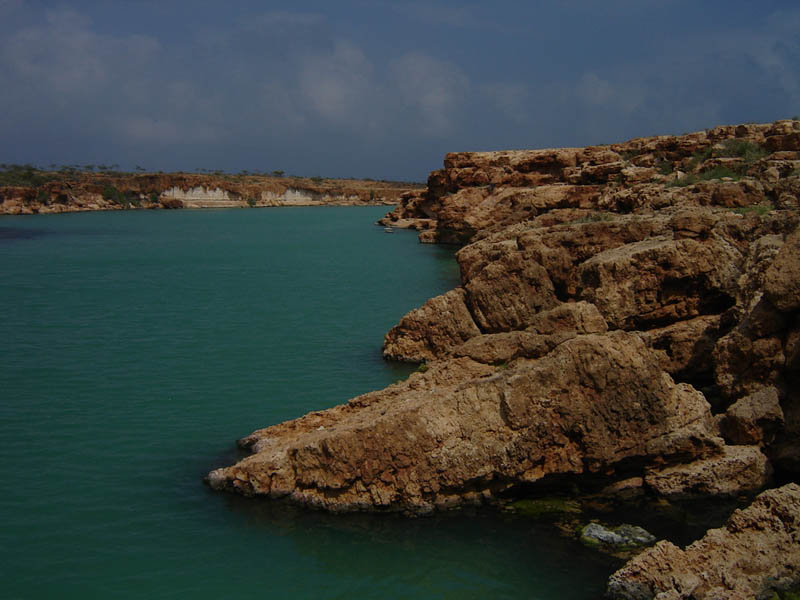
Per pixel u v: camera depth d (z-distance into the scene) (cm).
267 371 2969
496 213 7950
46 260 7031
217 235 10250
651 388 1783
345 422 1922
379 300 4628
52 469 2034
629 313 2653
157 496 1869
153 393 2689
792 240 1930
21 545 1647
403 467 1752
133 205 18750
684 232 2708
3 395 2670
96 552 1622
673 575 1368
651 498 1788
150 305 4503
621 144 7538
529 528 1680
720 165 4781
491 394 1795
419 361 3064
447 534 1667
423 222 10788
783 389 1898
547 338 2238
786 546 1395
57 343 3472
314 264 6619
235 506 1808
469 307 3061
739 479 1786
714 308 2670
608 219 3719
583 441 1777
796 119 5422
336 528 1702
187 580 1520
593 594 1442
